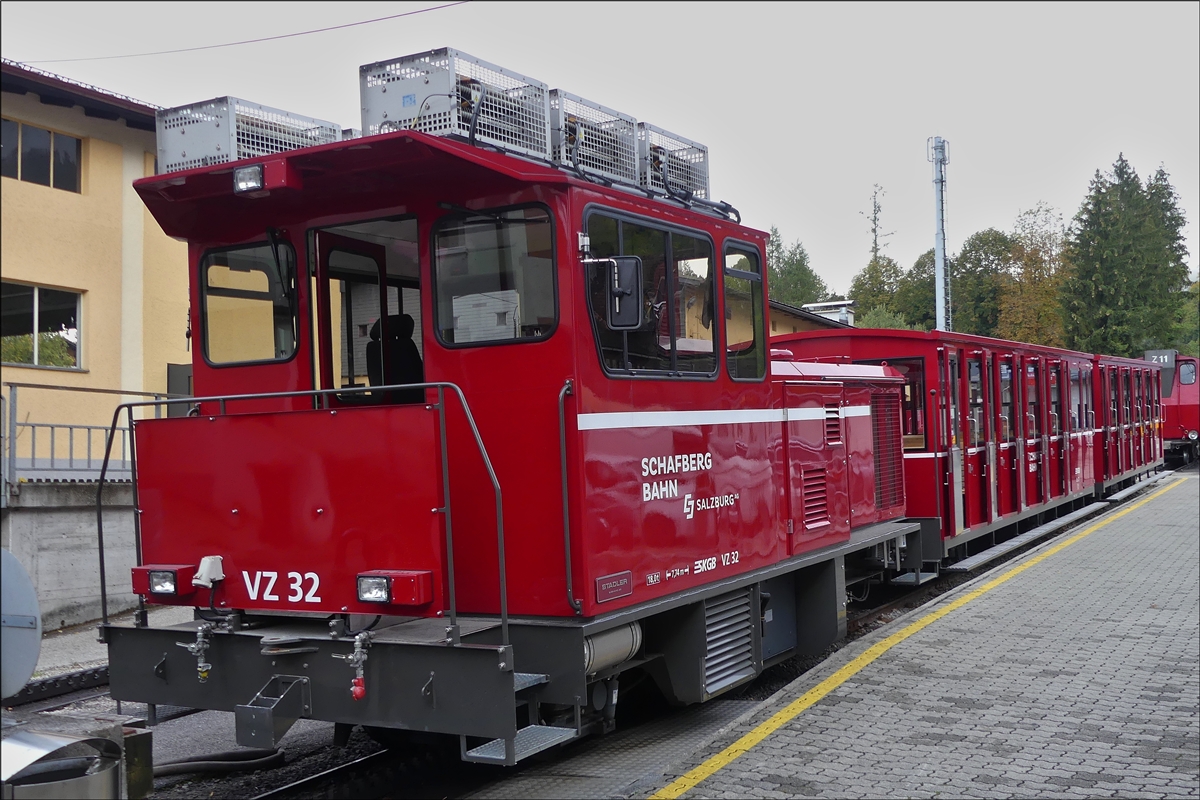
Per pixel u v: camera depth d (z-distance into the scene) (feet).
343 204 18.54
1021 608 29.99
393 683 15.60
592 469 16.97
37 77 46.88
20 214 48.47
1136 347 191.62
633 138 20.63
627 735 21.42
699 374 20.51
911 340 37.93
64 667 30.09
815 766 17.43
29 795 12.48
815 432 26.50
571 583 16.66
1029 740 18.61
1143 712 20.15
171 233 19.94
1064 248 202.59
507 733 14.69
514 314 17.22
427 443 15.26
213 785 19.47
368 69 18.24
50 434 44.75
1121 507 56.75
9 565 9.12
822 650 26.71
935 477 37.22
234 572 16.81
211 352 20.10
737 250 22.45
